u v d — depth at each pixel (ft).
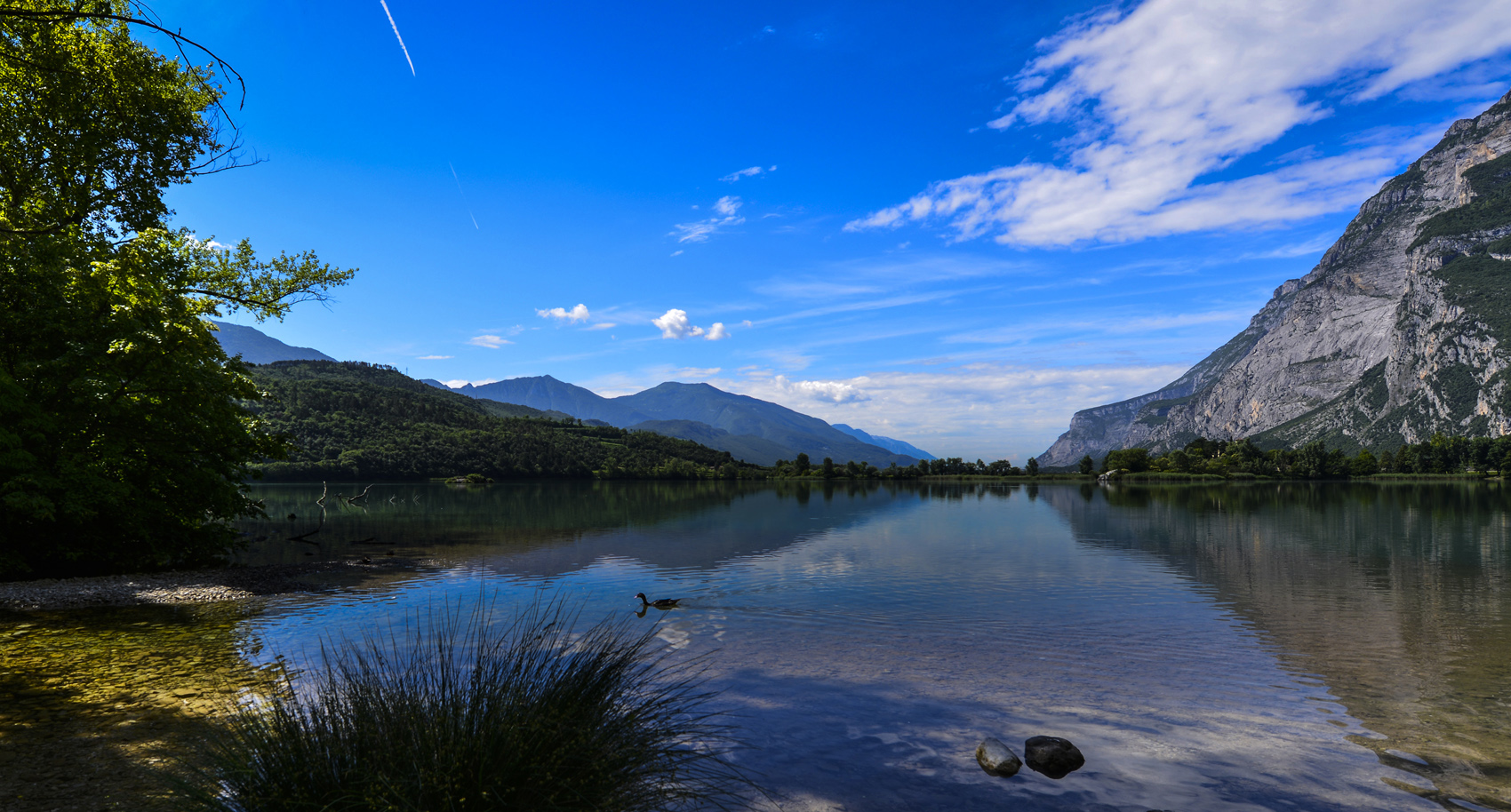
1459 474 618.03
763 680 38.52
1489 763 26.76
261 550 100.83
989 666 41.70
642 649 45.19
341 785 16.74
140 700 31.89
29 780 22.53
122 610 56.03
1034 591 69.15
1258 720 31.94
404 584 71.97
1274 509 202.18
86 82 65.16
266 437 91.04
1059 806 22.84
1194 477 592.19
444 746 17.31
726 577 77.82
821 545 113.19
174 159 75.51
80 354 68.95
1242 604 61.72
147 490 79.15
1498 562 87.61
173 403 77.15
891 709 33.27
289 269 84.43
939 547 108.78
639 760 19.93
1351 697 35.47
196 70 22.17
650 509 215.31
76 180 71.51
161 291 74.59
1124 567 86.02
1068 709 33.53
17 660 39.86
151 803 20.79
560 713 19.42
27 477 63.93
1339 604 61.41
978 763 26.58
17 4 44.52
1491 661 42.86
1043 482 545.85
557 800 17.75
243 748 18.06
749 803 22.66
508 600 63.16
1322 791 24.17
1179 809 22.72
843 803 22.79
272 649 42.68
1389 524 144.46
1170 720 32.04
